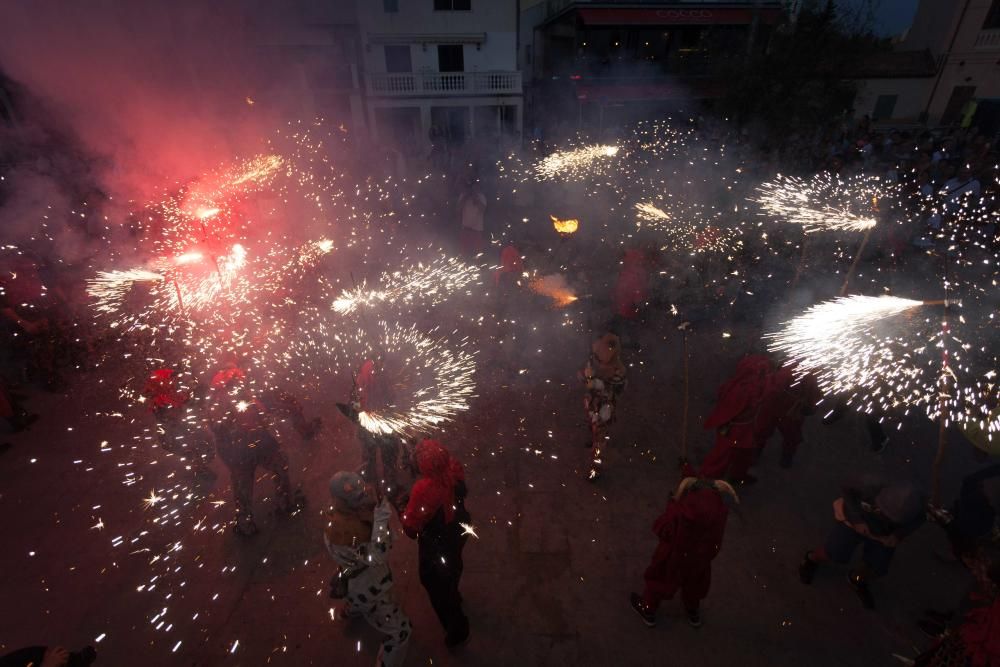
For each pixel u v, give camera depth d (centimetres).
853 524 404
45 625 427
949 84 2439
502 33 2269
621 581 458
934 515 391
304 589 454
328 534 330
